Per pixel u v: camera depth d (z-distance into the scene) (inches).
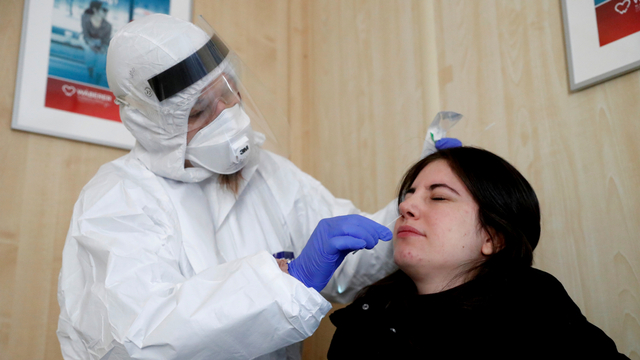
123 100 44.0
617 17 48.9
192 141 43.4
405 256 40.1
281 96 87.6
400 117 71.9
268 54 87.3
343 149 81.0
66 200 63.4
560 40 53.9
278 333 34.8
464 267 39.2
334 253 37.8
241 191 49.3
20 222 60.1
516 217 40.8
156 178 45.2
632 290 45.6
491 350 34.9
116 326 34.2
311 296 34.6
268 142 47.4
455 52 65.5
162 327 33.6
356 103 80.0
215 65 41.9
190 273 42.6
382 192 73.2
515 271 38.1
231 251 47.1
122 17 70.6
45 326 59.1
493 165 42.3
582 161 50.6
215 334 33.5
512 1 59.2
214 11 81.3
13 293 58.2
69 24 66.7
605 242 48.1
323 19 89.4
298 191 54.2
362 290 48.2
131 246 38.6
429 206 41.2
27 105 62.3
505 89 58.7
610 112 48.9
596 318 48.1
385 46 76.3
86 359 37.2
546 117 54.2
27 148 62.2
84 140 65.3
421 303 39.2
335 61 85.4
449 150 44.9
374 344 40.6
